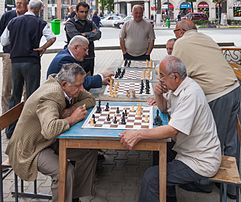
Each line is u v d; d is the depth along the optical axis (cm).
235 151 360
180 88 279
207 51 348
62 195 279
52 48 1528
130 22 668
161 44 1620
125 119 302
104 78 442
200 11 4822
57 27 1723
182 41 352
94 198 361
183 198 360
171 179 282
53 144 303
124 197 362
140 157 461
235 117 355
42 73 1038
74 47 376
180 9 4809
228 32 2486
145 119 302
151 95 388
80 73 293
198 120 275
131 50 671
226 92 341
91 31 589
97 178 403
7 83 545
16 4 517
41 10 520
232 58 1110
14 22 494
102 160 442
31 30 493
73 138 267
